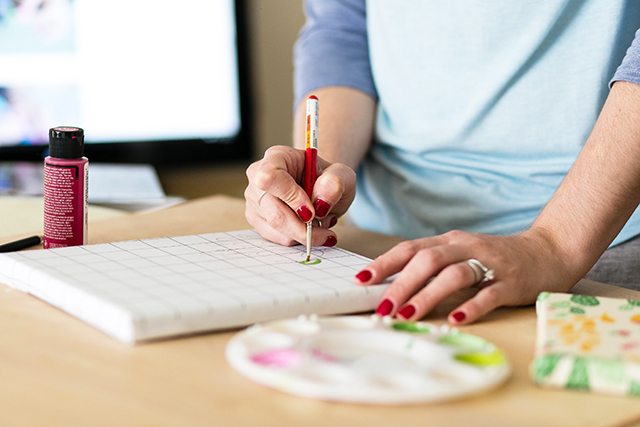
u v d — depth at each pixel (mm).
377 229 1483
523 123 1312
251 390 713
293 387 697
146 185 2027
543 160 1327
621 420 679
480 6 1288
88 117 2373
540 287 955
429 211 1416
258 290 888
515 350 821
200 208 1361
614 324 817
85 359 773
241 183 2684
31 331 840
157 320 806
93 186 1956
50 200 1088
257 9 2576
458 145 1375
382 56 1429
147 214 1320
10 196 1794
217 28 2475
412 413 679
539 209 1331
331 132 1384
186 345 807
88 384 723
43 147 2332
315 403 691
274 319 862
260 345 771
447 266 923
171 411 677
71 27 2320
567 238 1005
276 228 1063
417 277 908
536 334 867
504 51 1294
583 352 743
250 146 2574
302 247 1078
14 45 2268
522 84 1297
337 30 1492
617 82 1060
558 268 979
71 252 1011
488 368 737
